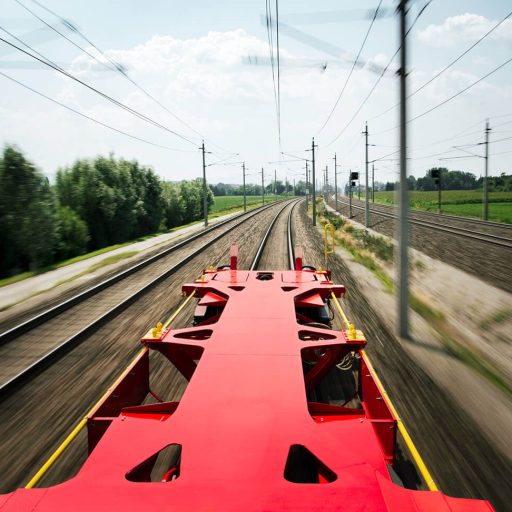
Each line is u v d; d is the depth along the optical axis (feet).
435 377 19.48
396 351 22.85
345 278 43.06
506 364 21.91
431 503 6.59
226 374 10.36
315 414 9.91
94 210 89.86
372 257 58.39
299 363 11.00
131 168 113.60
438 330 26.66
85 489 6.79
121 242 98.17
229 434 8.07
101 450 7.90
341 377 19.19
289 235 83.05
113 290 41.09
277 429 8.24
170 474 8.70
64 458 13.85
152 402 16.96
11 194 60.70
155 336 13.53
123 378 11.70
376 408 11.80
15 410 17.39
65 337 27.22
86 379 20.36
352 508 6.28
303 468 9.65
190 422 8.47
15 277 54.85
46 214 65.05
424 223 126.62
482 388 18.38
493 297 38.75
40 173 64.85
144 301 35.76
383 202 324.60
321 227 107.76
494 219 143.33
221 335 12.96
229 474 7.00
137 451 7.84
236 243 73.20
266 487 6.69
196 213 170.40
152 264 55.42
